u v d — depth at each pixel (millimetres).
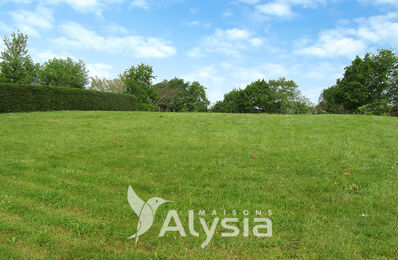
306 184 5875
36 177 5977
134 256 3402
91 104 23234
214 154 7930
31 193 5094
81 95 22359
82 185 5586
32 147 8609
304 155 7742
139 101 41062
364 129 11266
